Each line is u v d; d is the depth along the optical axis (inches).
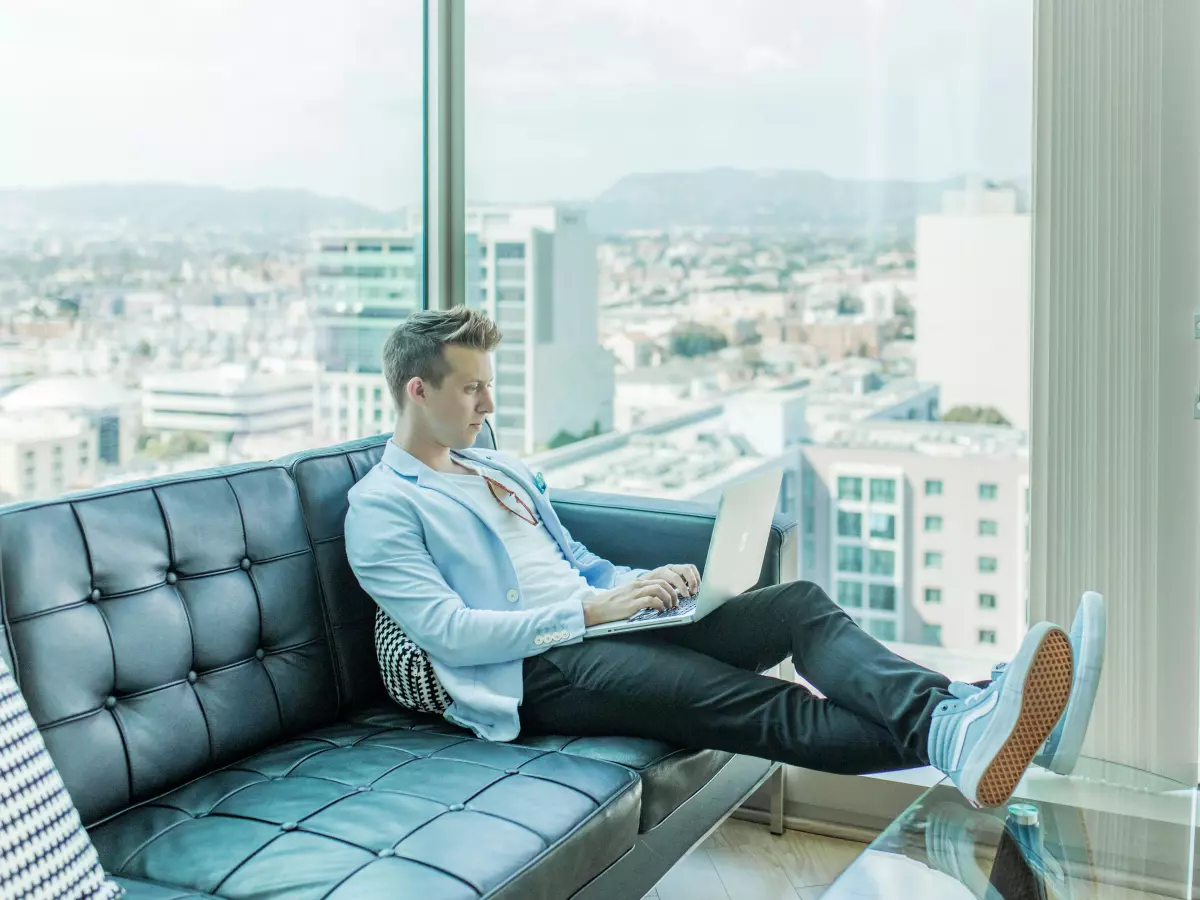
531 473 90.3
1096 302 88.7
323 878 53.4
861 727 69.7
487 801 61.8
